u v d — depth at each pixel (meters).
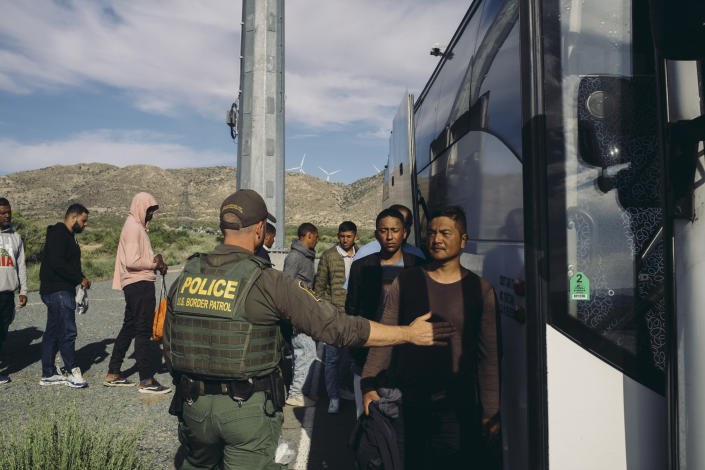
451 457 2.47
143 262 5.21
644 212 2.11
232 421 2.06
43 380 5.47
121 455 3.13
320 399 5.41
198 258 2.27
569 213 2.10
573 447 2.02
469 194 3.24
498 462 2.41
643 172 2.13
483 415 2.40
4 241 5.40
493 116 2.76
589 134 2.14
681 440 1.77
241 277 2.09
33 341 7.79
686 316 1.76
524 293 2.23
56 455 2.97
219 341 2.04
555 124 2.14
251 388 2.08
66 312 5.35
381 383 2.58
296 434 4.36
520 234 2.31
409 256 3.62
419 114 6.25
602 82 2.17
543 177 2.11
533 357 2.08
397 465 2.32
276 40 8.16
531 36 2.19
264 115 8.03
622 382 2.04
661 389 2.05
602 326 2.06
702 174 1.74
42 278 5.34
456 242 2.52
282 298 2.06
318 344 7.06
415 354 2.54
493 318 2.44
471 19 3.51
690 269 1.75
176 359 2.14
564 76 2.17
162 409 4.82
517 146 2.37
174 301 2.18
